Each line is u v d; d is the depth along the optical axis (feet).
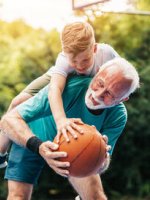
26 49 41.14
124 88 14.71
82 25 14.94
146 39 43.57
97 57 15.85
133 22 43.16
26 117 16.01
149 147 44.14
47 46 41.42
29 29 43.37
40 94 16.12
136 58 43.55
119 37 43.06
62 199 44.24
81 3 24.22
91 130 14.83
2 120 16.10
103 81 14.85
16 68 40.60
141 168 44.62
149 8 39.60
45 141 15.92
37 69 41.14
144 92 42.96
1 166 18.29
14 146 17.31
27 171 17.25
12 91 40.29
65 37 14.96
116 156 44.14
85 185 17.19
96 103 15.15
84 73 15.83
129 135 43.60
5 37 41.88
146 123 43.32
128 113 42.88
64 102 15.89
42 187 43.80
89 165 14.60
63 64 15.88
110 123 16.57
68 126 14.71
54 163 14.57
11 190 17.37
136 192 44.75
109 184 44.86
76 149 14.48
